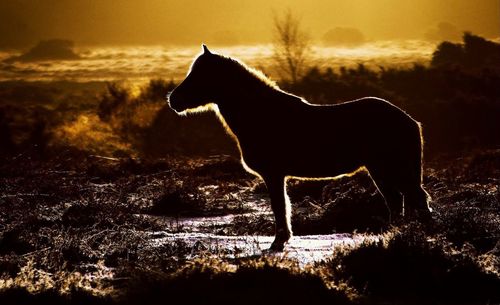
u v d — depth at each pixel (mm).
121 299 25938
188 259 33031
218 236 42344
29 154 89188
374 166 37406
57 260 33250
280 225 36969
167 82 162000
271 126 37188
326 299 25328
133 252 35812
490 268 29016
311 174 37656
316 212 50062
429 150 127875
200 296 25281
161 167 87812
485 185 66938
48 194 51906
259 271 26609
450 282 27484
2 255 35750
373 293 27031
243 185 77000
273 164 37312
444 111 143250
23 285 27266
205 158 112500
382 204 47125
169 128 131250
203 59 37812
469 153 105562
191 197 60188
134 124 134250
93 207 48312
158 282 26328
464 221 37531
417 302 26094
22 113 162750
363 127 37188
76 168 80438
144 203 59094
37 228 43500
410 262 28422
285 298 25047
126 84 159625
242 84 37500
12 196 48312
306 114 37406
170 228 47531
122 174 80188
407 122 37750
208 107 39531
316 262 30391
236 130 37750
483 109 142750
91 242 37625
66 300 25984
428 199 38250
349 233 43656
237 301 24797
